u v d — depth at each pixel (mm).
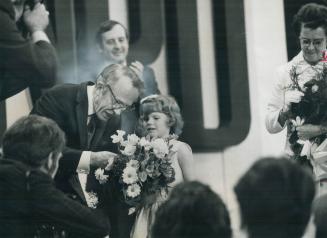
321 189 6668
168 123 6574
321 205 6461
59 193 6348
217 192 6551
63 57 6508
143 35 6609
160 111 6574
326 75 6789
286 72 6770
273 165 5418
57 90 6484
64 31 6516
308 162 6719
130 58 6590
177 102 6613
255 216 5438
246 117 6684
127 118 6539
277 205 5383
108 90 6535
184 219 5625
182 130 6590
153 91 6598
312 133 6730
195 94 6637
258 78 6730
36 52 6473
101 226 6387
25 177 6316
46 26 6508
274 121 6711
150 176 6504
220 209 5695
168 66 6633
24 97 6441
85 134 6465
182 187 5750
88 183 6414
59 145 6414
